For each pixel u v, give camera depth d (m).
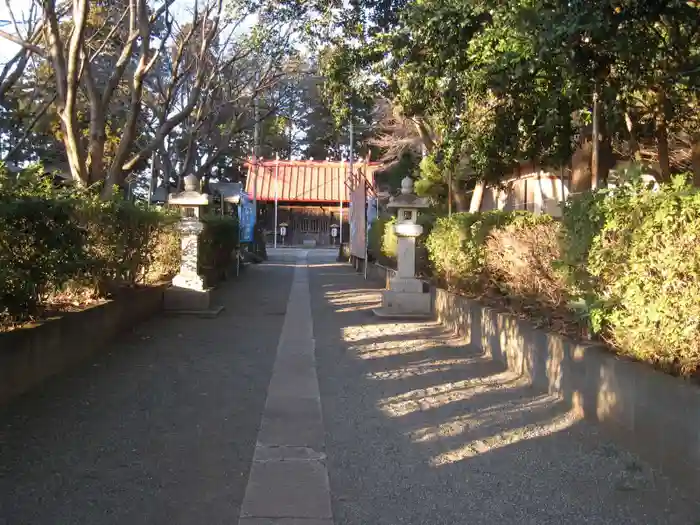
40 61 17.70
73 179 11.95
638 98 10.30
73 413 6.39
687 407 4.71
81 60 12.78
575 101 9.16
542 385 7.57
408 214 14.18
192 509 4.46
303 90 30.64
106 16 16.42
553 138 11.21
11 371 6.58
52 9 11.95
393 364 9.11
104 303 9.70
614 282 5.92
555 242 7.74
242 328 11.96
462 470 5.25
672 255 5.08
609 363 5.89
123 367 8.46
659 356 5.34
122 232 10.51
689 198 5.05
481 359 9.43
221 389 7.59
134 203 11.63
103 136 13.20
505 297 9.67
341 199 43.97
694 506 4.47
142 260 12.02
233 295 17.27
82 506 4.43
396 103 14.70
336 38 14.48
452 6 9.41
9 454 5.27
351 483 5.00
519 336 8.37
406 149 28.05
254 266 28.48
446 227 13.28
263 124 40.09
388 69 12.78
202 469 5.17
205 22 16.72
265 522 4.30
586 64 7.86
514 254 8.89
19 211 6.40
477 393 7.53
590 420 6.27
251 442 5.84
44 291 7.46
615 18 7.12
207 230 16.81
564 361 6.93
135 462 5.25
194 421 6.36
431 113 12.84
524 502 4.65
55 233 7.11
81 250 7.93
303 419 6.54
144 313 12.08
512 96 9.73
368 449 5.73
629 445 5.52
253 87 25.02
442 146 12.42
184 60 20.64
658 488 4.79
